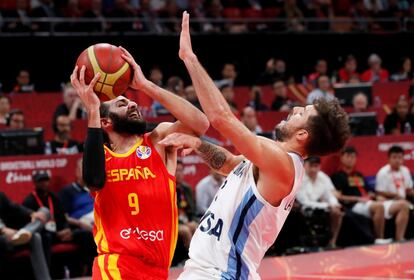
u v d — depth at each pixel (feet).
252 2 59.11
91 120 14.17
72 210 31.42
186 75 49.85
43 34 46.21
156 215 14.65
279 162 12.92
